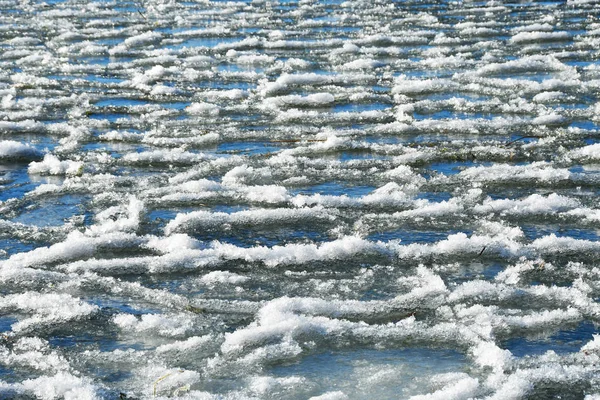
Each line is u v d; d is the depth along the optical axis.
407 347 3.63
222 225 5.02
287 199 5.43
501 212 5.18
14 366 3.51
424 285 4.20
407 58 10.50
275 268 4.42
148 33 12.19
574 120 7.35
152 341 3.71
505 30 11.99
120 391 3.29
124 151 6.74
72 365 3.50
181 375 3.37
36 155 6.54
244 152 6.65
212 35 12.31
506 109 7.73
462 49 10.80
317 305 3.95
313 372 3.44
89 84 9.23
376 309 3.96
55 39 12.18
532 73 9.31
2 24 13.66
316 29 12.73
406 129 7.15
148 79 9.27
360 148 6.66
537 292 4.09
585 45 10.71
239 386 3.35
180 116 7.81
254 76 9.41
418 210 5.20
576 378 3.34
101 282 4.25
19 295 4.07
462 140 6.82
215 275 4.31
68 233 4.94
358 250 4.56
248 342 3.64
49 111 8.09
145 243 4.73
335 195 5.61
